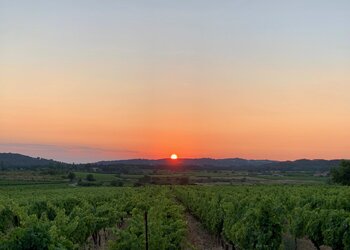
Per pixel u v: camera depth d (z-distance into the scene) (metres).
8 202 35.09
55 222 21.44
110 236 33.19
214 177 155.12
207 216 35.53
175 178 145.38
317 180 127.81
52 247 14.78
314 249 28.91
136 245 19.31
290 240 31.66
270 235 20.62
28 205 31.69
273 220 20.97
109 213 32.53
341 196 33.81
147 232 20.09
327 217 23.80
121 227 37.53
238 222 23.86
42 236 15.00
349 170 85.00
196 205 45.88
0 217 25.97
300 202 35.22
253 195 41.97
